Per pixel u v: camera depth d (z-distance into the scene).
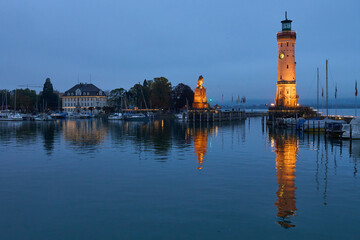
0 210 22.30
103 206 22.91
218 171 33.75
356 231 18.62
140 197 24.86
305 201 23.67
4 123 136.62
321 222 19.88
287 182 29.03
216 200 23.97
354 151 47.16
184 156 43.62
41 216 21.17
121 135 76.88
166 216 20.95
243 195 25.17
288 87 123.88
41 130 94.31
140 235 18.33
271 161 39.38
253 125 117.88
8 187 28.06
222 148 51.56
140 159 41.41
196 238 17.94
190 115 145.62
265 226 19.34
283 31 123.56
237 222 19.94
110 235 18.36
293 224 19.61
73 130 94.19
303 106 121.06
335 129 65.31
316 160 39.94
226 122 142.00
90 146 55.09
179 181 29.62
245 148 51.38
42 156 44.16
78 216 21.11
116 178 31.00
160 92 184.25
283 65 124.31
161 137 71.38
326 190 26.45
